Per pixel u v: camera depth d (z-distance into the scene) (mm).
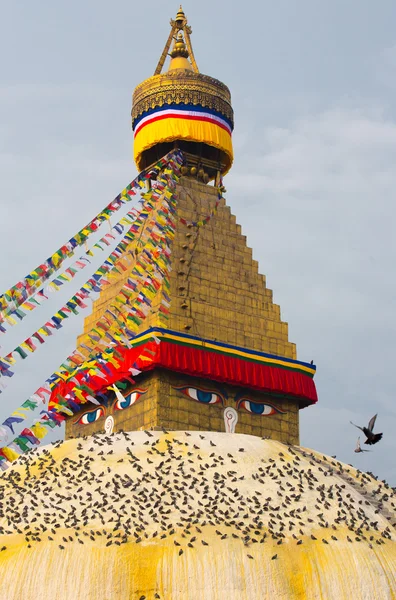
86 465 30500
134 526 27594
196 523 27828
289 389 37875
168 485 29141
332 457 34969
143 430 34656
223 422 36594
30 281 31297
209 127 42031
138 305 34531
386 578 28000
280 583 26938
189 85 42281
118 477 29562
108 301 39469
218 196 41344
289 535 28188
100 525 27719
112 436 32500
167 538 27312
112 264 33938
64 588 26328
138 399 36312
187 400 36125
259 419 37531
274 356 38125
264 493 29500
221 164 43031
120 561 26703
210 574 26625
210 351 36562
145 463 30375
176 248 38531
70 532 27625
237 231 40844
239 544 27438
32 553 27203
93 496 28922
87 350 35594
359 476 33844
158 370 35781
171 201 38750
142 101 42625
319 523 28953
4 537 28031
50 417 28406
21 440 27750
